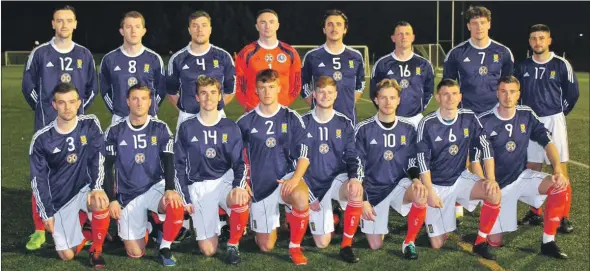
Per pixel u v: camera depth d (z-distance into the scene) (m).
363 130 4.23
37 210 4.03
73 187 4.04
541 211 4.91
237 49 45.00
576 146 8.04
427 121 4.18
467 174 4.23
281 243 4.36
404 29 4.86
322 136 4.18
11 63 35.03
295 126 4.18
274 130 4.15
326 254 4.10
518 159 4.32
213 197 4.08
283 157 4.19
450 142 4.16
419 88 5.00
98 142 4.02
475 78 4.96
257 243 4.23
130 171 4.05
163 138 4.11
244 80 5.04
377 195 4.24
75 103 3.91
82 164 4.04
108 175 3.98
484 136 4.23
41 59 4.61
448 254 4.09
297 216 3.87
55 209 3.99
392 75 4.95
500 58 4.97
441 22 42.28
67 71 4.66
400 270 3.78
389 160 4.21
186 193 3.98
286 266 3.86
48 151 3.94
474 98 5.00
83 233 4.22
